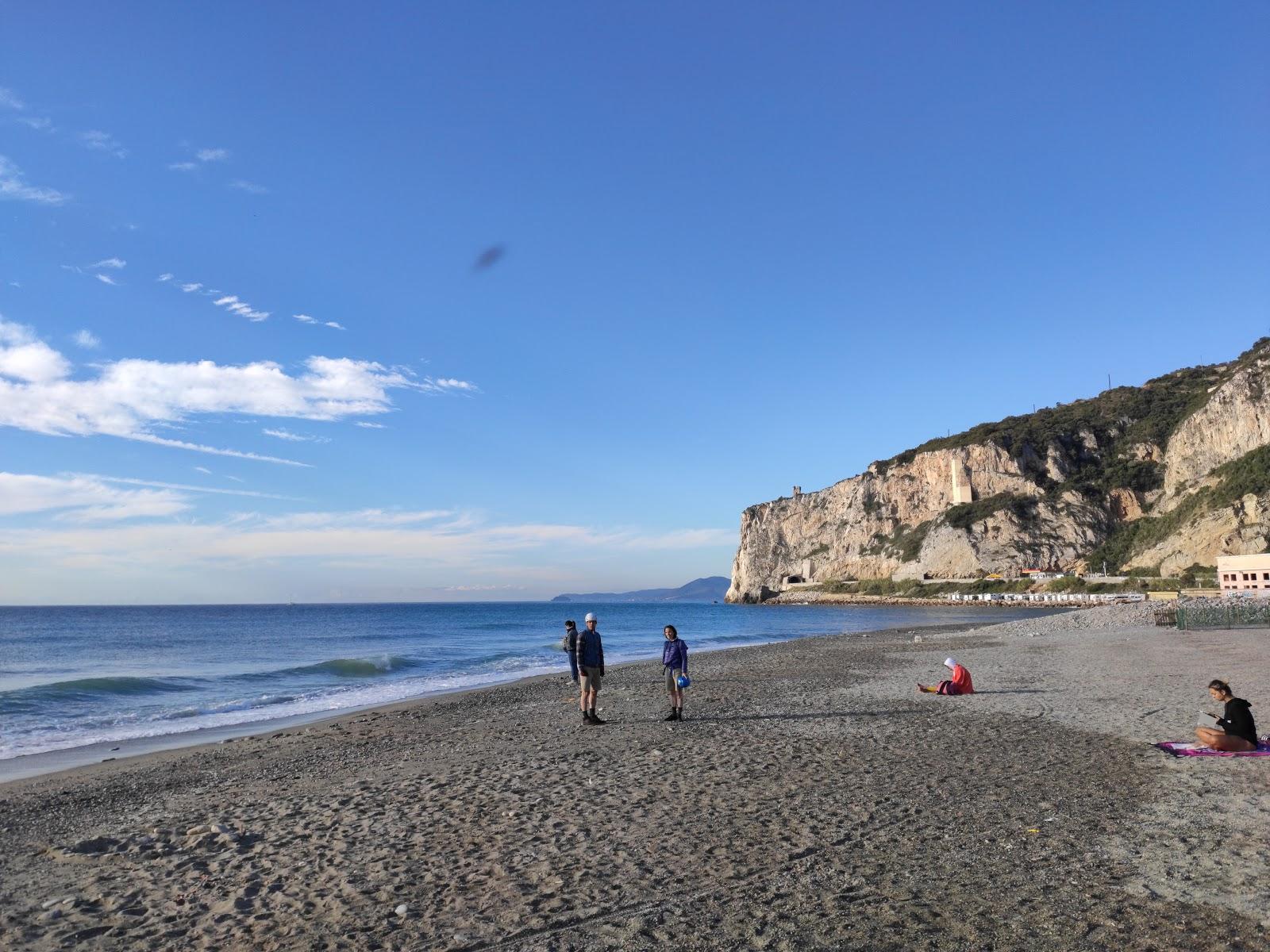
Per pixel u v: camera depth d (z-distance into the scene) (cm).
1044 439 14850
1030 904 546
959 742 1155
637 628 8006
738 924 527
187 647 5369
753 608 16050
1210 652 2512
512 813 831
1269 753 1002
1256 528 9856
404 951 507
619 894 589
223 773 1212
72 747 1616
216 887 646
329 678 3059
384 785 1016
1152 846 662
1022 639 3591
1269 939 480
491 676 3047
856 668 2531
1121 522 13125
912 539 15388
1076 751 1063
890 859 647
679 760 1084
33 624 9750
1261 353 11956
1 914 610
